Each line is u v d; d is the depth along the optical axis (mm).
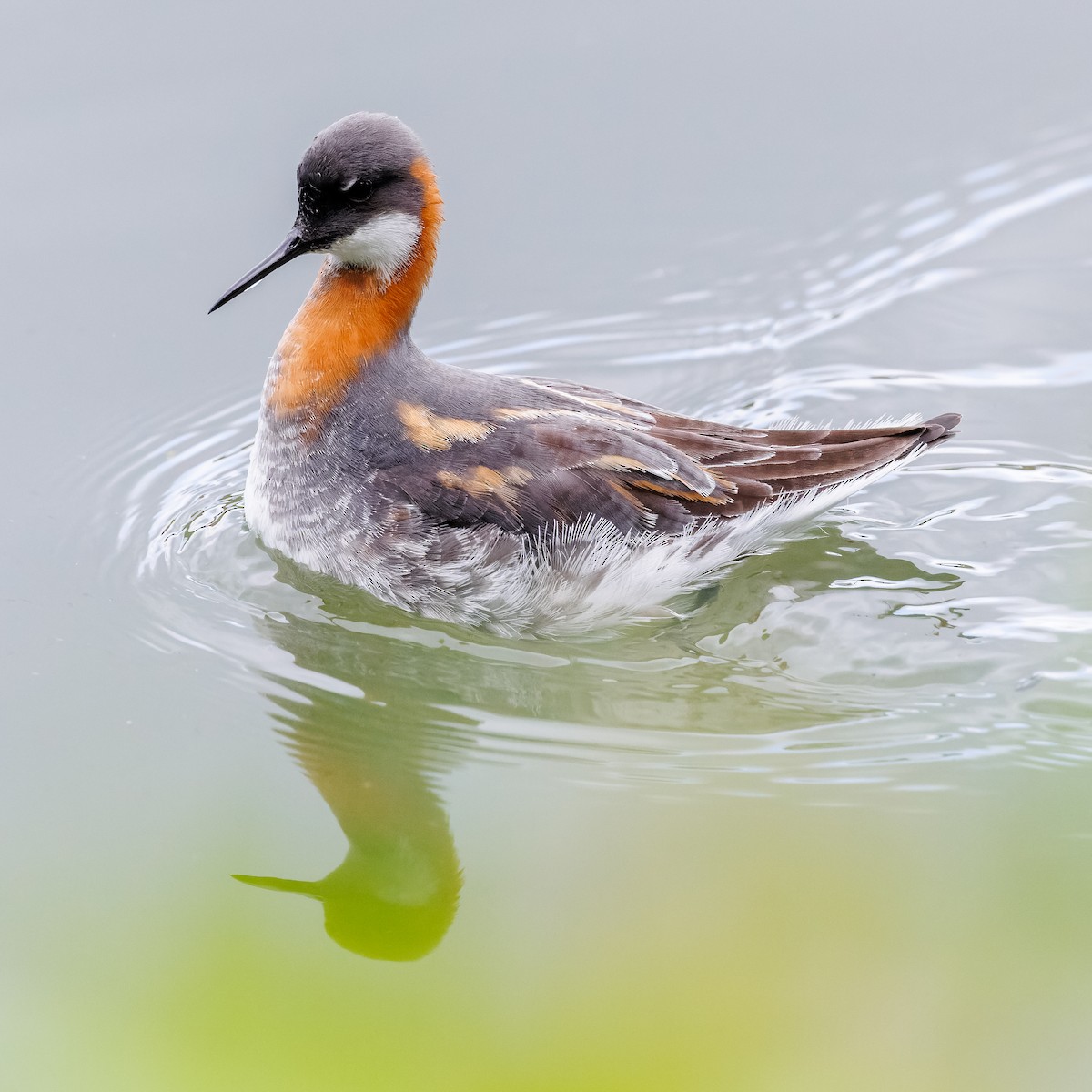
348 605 11836
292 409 11625
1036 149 17359
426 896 8508
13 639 11477
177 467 13664
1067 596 11672
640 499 11352
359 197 11234
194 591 12078
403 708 10859
